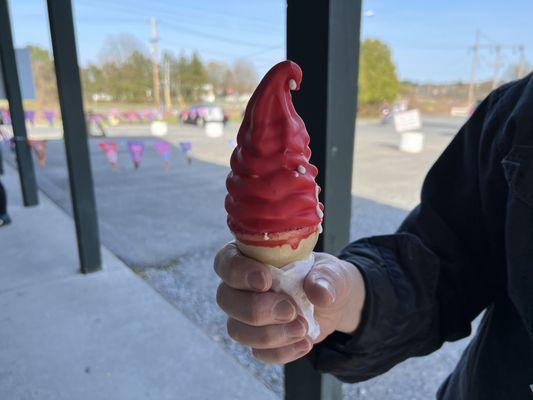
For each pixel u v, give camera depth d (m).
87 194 3.57
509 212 0.84
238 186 0.71
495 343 0.96
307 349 0.76
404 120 12.20
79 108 3.42
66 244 4.33
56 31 3.20
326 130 1.35
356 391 2.30
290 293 0.74
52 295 3.28
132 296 3.26
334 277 0.77
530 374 0.87
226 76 49.38
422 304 1.00
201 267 3.94
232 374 2.40
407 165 9.67
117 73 43.19
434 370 2.49
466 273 1.06
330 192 1.42
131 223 5.29
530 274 0.81
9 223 4.98
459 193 1.06
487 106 1.02
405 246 1.04
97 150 12.43
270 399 2.21
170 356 2.55
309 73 1.35
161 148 8.93
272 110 0.69
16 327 2.84
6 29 5.22
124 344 2.66
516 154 0.84
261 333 0.72
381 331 0.96
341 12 1.29
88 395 2.24
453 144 1.10
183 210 5.89
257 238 0.71
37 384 2.32
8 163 9.47
